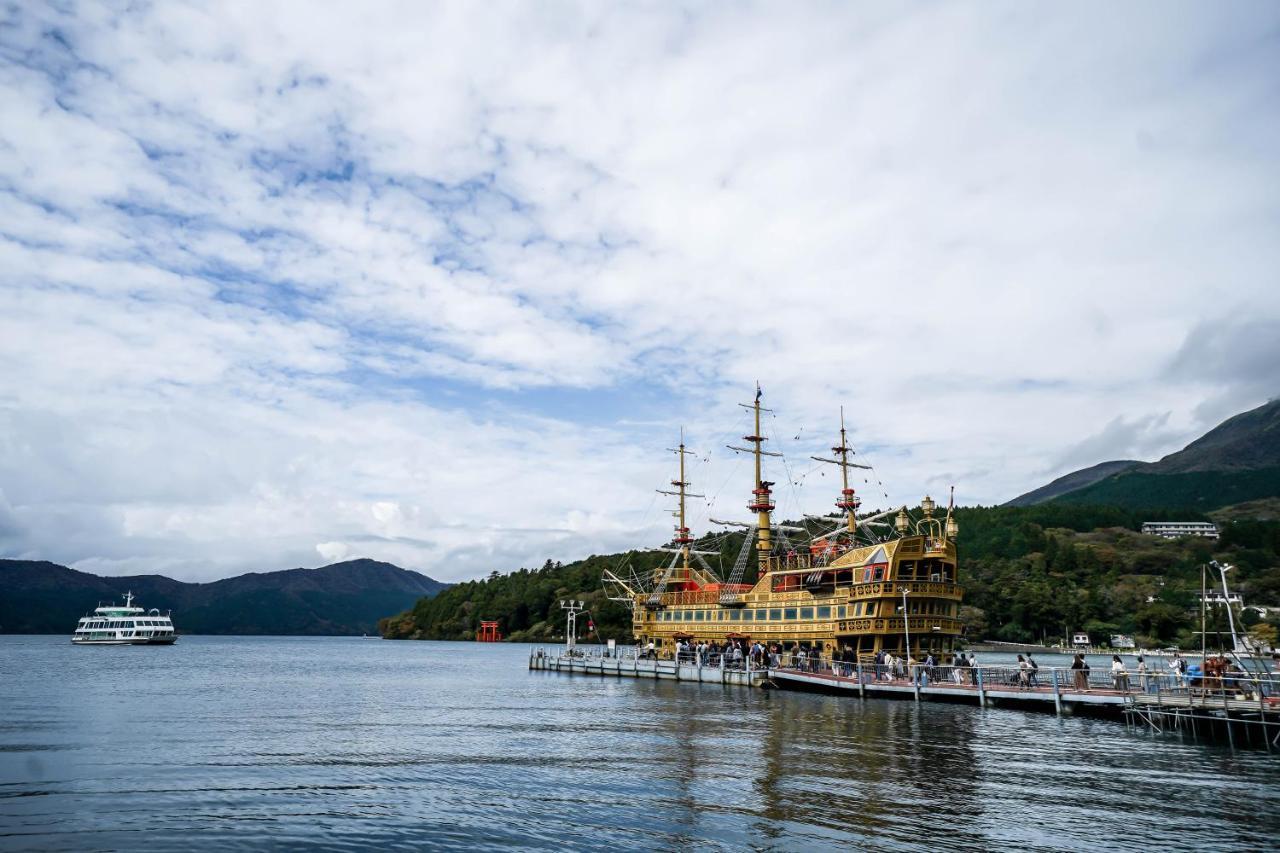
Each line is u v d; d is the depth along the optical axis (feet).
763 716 204.33
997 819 104.17
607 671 369.71
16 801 112.78
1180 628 628.28
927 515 297.74
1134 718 183.21
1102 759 142.61
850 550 303.89
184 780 127.75
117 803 112.27
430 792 120.16
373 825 102.53
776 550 374.43
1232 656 215.51
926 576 279.28
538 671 427.33
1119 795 116.57
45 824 101.30
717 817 105.50
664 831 99.66
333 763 143.23
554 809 109.91
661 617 372.38
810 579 307.58
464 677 391.86
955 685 224.94
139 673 401.29
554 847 93.97
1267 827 101.04
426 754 152.46
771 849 92.63
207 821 103.50
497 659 630.33
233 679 368.89
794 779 127.34
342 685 337.11
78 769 135.85
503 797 116.67
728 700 244.83
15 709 226.17
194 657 609.01
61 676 369.30
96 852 90.48
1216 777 128.36
